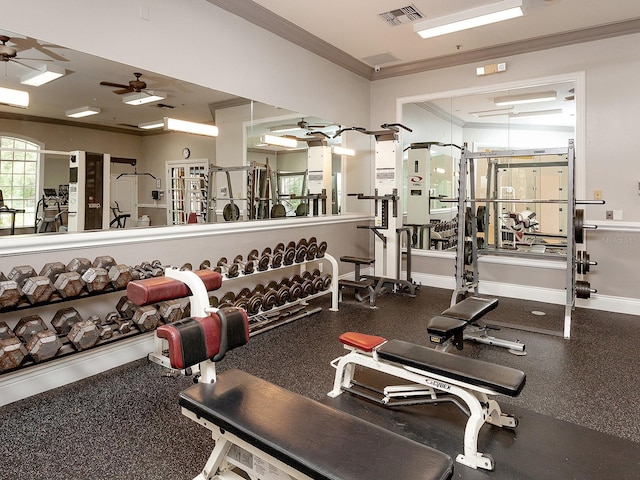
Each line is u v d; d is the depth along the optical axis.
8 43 2.38
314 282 4.23
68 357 2.67
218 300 3.57
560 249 4.75
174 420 2.21
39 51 2.50
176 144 3.35
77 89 2.71
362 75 5.73
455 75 5.28
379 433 1.35
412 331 3.71
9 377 2.39
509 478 1.74
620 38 4.25
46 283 2.26
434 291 5.34
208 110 3.58
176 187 3.39
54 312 2.65
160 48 3.14
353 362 2.40
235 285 3.92
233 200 3.90
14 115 2.45
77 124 2.74
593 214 4.46
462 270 4.09
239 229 3.90
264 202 4.28
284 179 4.50
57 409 2.33
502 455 1.91
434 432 2.12
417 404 2.38
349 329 3.76
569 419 2.24
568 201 3.54
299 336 3.56
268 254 3.80
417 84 5.58
